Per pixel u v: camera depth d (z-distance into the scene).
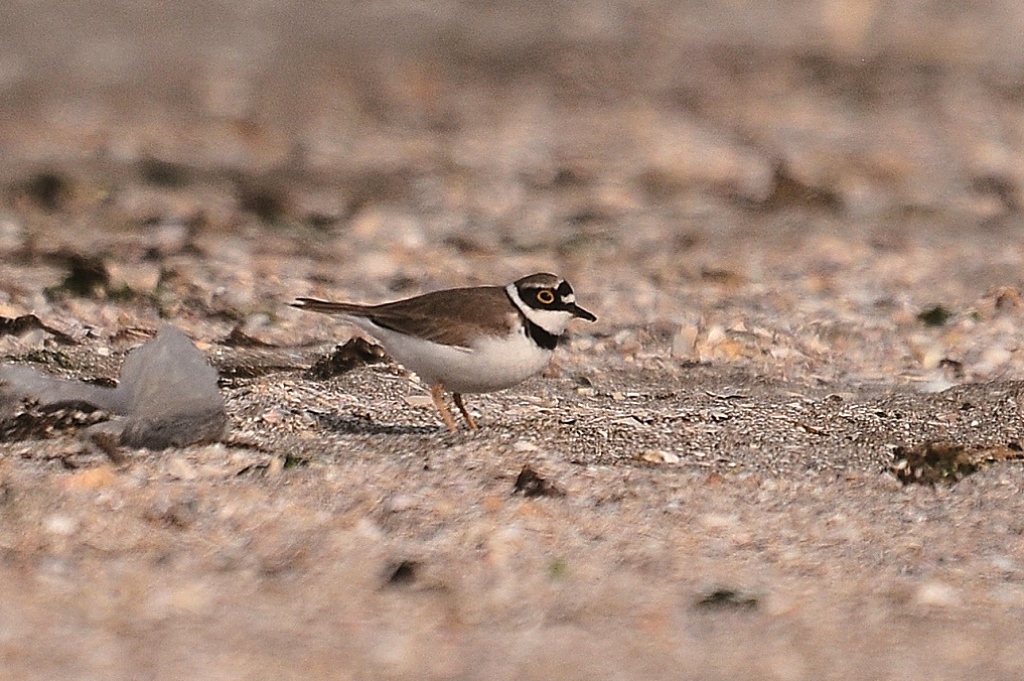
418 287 20.61
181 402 13.23
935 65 37.31
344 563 11.17
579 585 10.93
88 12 41.31
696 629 10.34
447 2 43.09
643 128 31.38
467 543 11.52
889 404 15.39
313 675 9.64
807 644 10.15
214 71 35.72
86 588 10.65
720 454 13.51
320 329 18.34
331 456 12.91
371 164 27.98
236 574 10.97
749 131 31.22
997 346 18.25
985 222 24.89
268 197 25.03
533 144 29.88
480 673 9.71
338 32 39.94
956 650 10.10
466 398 15.26
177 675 9.56
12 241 21.12
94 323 17.98
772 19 41.59
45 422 13.13
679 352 18.05
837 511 12.33
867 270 21.73
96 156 27.47
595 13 42.00
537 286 13.02
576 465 12.97
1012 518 12.26
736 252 22.66
